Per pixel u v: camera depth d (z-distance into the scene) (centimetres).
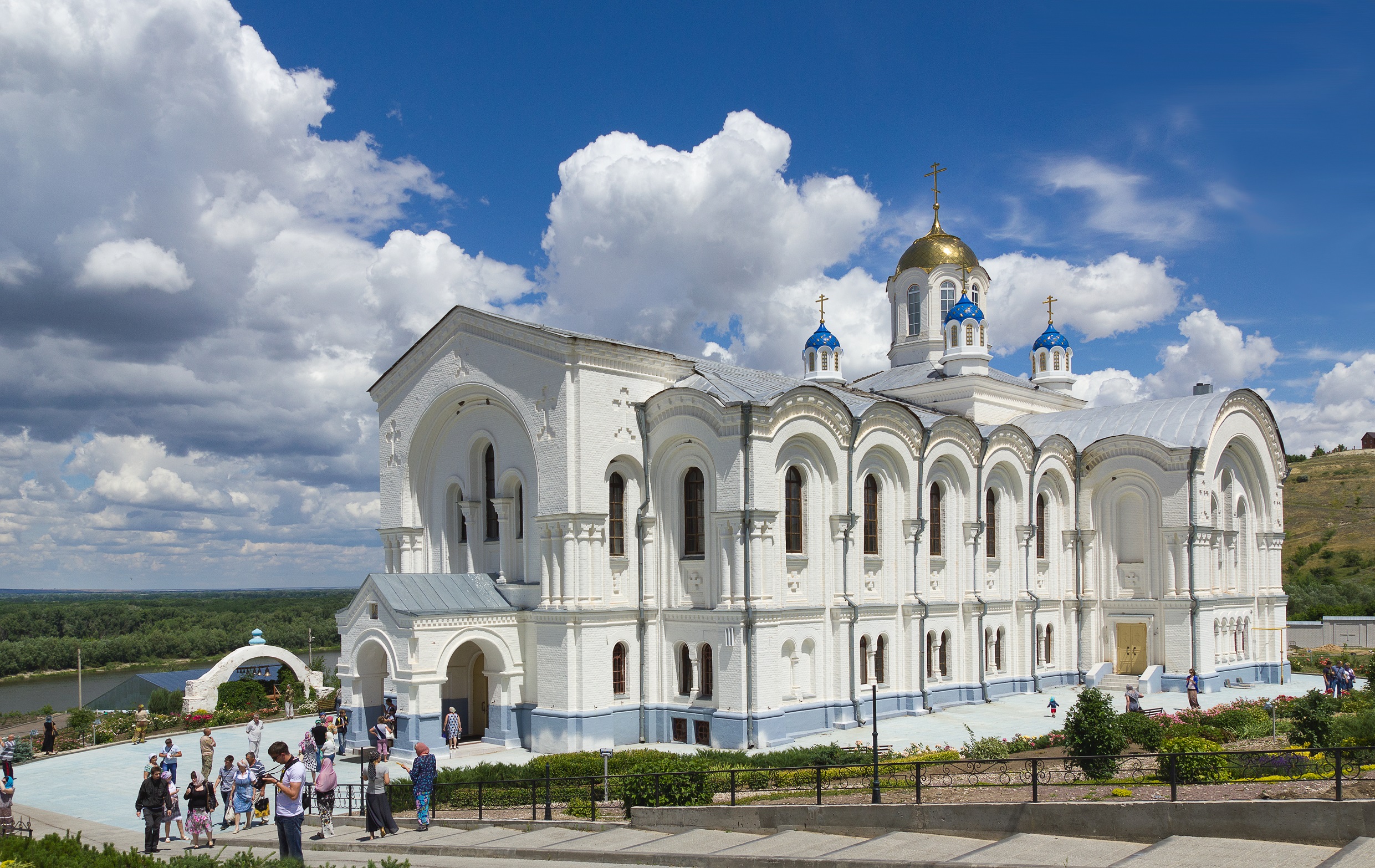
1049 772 2775
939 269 6625
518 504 4444
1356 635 7375
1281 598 6047
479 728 4469
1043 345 6850
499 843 2386
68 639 15525
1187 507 5356
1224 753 2034
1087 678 5575
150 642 15088
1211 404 5575
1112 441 5628
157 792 2730
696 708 4009
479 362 4462
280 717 5409
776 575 3994
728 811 2375
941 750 3519
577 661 3962
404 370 4853
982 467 5072
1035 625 5362
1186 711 4278
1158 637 5441
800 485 4206
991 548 5247
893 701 4522
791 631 4028
